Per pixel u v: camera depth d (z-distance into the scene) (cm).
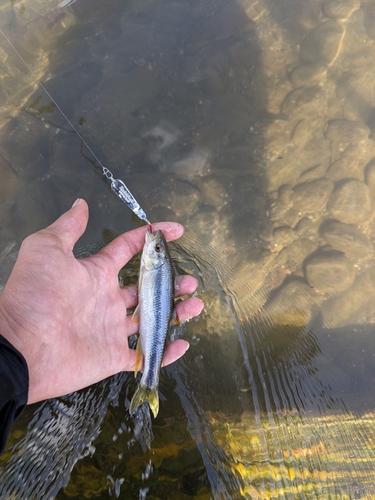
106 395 28
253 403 32
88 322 25
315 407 34
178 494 25
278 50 45
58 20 42
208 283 36
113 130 39
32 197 35
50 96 39
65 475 25
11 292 22
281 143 42
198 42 43
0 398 18
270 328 36
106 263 27
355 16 45
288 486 29
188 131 40
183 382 30
